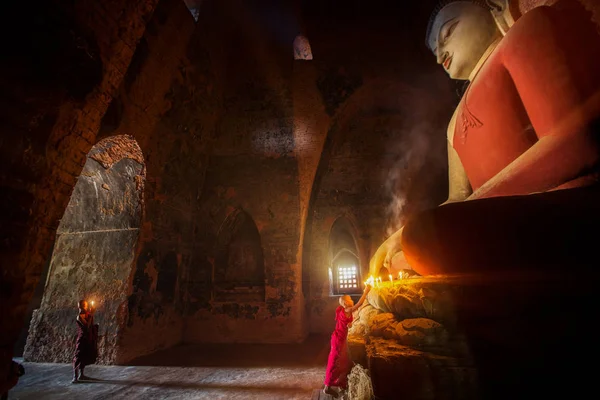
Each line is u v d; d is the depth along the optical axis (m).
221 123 10.20
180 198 8.82
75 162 3.70
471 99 3.15
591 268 1.32
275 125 10.10
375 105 10.74
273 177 9.77
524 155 2.15
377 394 1.43
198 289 9.28
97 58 3.65
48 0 3.04
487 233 1.49
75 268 7.31
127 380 5.44
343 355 4.15
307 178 9.64
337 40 10.46
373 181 10.50
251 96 10.33
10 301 2.98
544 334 1.27
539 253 1.41
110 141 6.47
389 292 2.02
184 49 7.95
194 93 8.65
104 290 7.01
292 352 7.52
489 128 2.98
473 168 3.33
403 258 2.84
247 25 10.62
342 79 10.10
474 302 1.44
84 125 3.72
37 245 3.29
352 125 10.87
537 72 2.32
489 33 3.14
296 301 8.93
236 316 9.06
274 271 9.18
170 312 8.42
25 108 3.02
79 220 7.58
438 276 1.72
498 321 1.38
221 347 8.24
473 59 3.30
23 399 4.56
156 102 7.25
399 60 10.02
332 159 10.80
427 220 1.70
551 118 2.20
